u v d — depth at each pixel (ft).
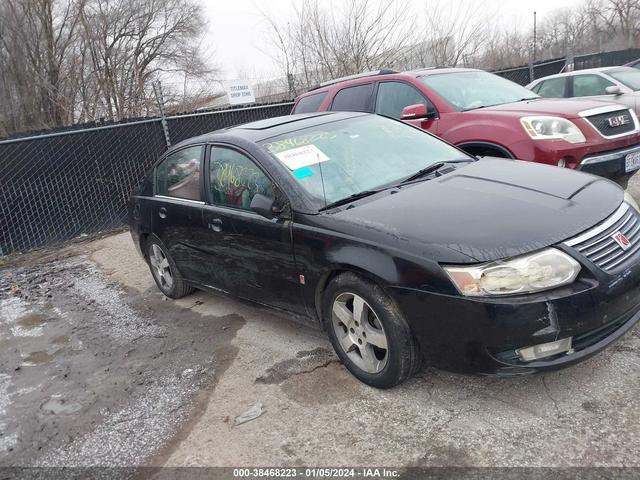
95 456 10.11
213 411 10.94
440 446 8.99
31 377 13.58
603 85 30.53
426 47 48.55
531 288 8.67
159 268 17.39
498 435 9.04
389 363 10.11
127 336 15.17
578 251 9.00
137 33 73.15
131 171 28.66
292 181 11.74
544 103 18.78
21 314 18.01
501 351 8.84
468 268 8.84
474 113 18.57
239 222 12.68
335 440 9.52
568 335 8.77
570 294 8.68
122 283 19.81
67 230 27.07
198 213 14.12
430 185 11.63
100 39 63.57
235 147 13.28
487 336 8.79
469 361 9.14
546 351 8.89
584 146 16.37
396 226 9.93
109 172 27.96
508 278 8.66
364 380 10.84
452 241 9.21
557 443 8.68
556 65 50.08
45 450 10.52
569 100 19.25
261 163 12.33
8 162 25.03
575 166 16.47
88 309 17.69
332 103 23.70
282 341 13.42
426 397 10.28
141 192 17.43
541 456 8.46
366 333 10.45
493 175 11.87
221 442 9.94
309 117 14.80
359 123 14.38
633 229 10.11
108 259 23.07
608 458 8.23
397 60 48.14
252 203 11.67
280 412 10.55
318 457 9.18
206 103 63.98
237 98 37.60
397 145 13.79
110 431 10.82
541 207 9.89
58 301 18.81
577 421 9.09
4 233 25.35
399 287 9.45
